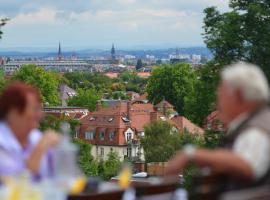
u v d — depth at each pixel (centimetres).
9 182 588
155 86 15088
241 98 586
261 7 3456
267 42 3434
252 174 550
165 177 618
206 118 3519
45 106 13388
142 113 12706
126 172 639
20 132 661
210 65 3541
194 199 568
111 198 604
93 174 5825
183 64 14812
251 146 553
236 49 3497
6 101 662
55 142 639
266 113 580
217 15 3553
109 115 12494
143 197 600
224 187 574
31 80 13200
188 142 8181
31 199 575
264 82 591
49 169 648
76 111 13788
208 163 554
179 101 14775
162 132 8981
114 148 12144
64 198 593
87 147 5919
